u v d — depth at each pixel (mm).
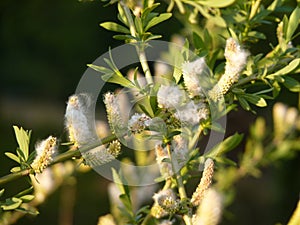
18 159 619
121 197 722
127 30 665
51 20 3949
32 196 619
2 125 4340
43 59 4590
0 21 2908
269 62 694
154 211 667
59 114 4602
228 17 753
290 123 1079
